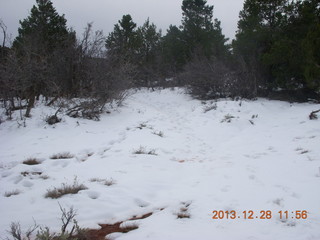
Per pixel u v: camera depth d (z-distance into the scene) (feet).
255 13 51.16
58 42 52.39
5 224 12.01
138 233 11.51
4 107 38.32
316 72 36.73
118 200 14.79
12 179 17.76
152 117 42.57
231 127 35.12
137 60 84.79
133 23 85.61
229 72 52.65
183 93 66.95
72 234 11.40
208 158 23.95
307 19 44.88
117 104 47.01
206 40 84.69
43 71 40.14
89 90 41.34
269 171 19.01
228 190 16.01
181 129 36.19
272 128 32.89
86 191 15.47
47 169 19.99
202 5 88.63
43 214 12.91
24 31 58.39
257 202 14.17
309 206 13.43
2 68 36.70
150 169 20.16
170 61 87.30
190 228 11.80
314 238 10.73
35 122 33.17
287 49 42.96
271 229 11.51
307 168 18.67
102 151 25.36
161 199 15.46
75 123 34.40
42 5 59.36
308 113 36.50
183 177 19.25
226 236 10.96
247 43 50.85
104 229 12.23
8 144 26.91
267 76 50.88
